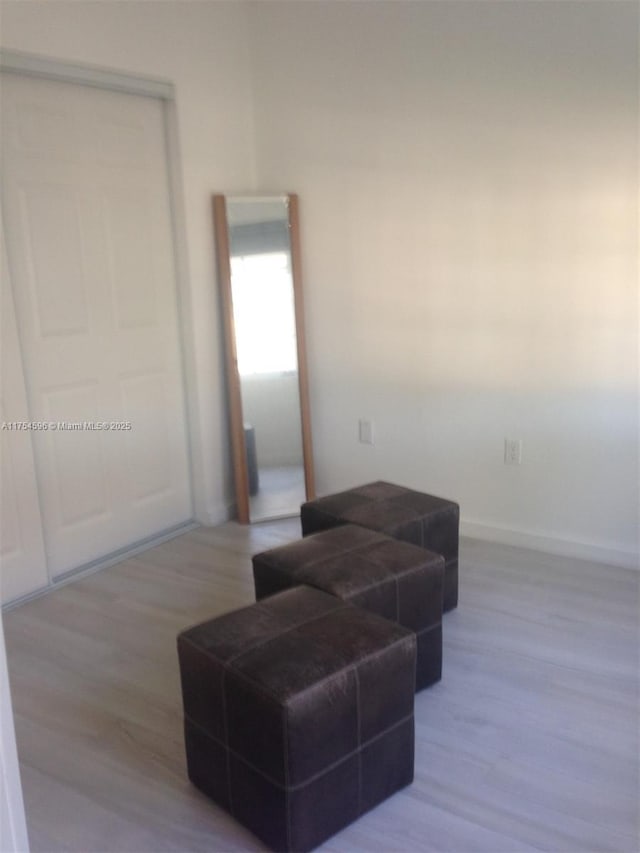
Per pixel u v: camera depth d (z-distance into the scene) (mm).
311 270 3758
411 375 3555
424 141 3279
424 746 2020
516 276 3162
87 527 3271
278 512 3865
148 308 3447
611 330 2980
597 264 2963
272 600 1978
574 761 1949
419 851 1679
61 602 2957
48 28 2797
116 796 1885
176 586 3076
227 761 1757
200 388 3646
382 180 3436
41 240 2943
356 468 3854
